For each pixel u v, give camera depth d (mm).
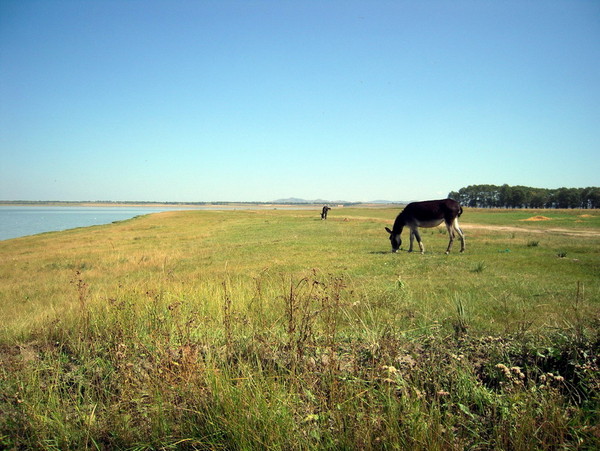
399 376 3469
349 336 4797
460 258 13945
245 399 3195
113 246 26453
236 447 2943
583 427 2822
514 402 3172
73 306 7363
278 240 24531
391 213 73938
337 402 3111
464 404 3320
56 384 3830
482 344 4480
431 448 2697
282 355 4184
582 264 11875
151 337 4711
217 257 18234
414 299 7648
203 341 4602
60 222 77812
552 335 4566
